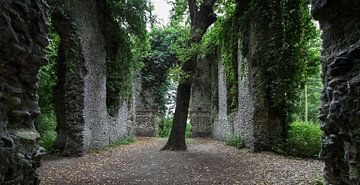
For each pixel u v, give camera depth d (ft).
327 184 12.46
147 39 56.39
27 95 12.34
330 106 11.50
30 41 11.73
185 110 46.29
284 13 35.88
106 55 48.34
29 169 11.82
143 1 48.80
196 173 26.27
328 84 11.82
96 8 43.01
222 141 62.34
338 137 11.33
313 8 12.30
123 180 23.65
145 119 83.35
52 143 41.32
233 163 31.12
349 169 10.49
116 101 53.42
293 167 27.66
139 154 40.22
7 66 10.70
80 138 36.52
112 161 33.37
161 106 84.43
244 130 44.32
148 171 27.48
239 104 47.57
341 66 10.84
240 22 44.27
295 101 38.47
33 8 12.03
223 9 49.32
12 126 11.15
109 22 47.24
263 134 38.60
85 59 37.40
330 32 11.95
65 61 38.81
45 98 45.11
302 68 36.83
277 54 36.99
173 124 46.24
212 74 76.18
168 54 82.84
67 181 22.84
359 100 9.82
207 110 79.97
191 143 59.26
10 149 10.29
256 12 39.32
